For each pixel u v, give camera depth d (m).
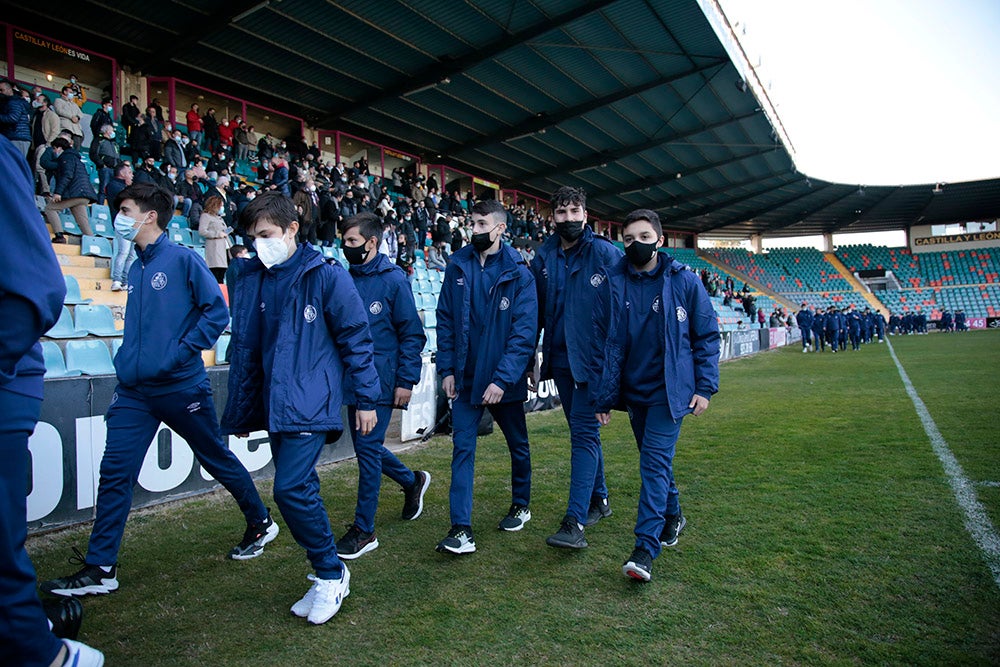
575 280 3.36
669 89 16.44
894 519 3.29
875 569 2.67
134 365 2.69
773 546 2.98
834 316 19.95
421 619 2.36
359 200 12.91
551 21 12.37
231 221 9.68
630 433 6.21
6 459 1.49
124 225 2.74
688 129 19.77
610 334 3.01
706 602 2.43
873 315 26.00
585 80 15.52
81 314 5.67
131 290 2.79
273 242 2.47
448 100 16.12
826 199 35.50
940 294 39.66
